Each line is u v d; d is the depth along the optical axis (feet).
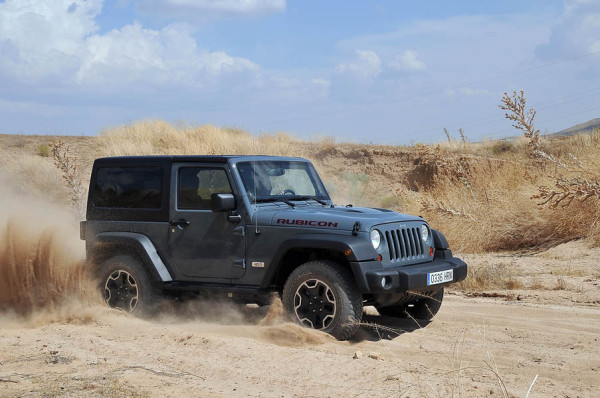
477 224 43.21
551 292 28.17
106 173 25.04
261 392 15.10
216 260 22.35
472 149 82.33
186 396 14.74
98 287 24.50
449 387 15.11
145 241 23.48
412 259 21.75
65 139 85.15
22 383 15.87
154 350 19.10
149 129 82.99
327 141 91.76
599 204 40.29
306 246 20.39
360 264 19.65
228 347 18.94
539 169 47.70
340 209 22.61
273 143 86.33
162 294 23.77
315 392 14.97
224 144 79.97
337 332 19.99
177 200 23.29
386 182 81.20
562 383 15.89
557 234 41.60
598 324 22.39
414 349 19.45
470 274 31.60
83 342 20.01
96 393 14.90
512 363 17.84
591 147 48.62
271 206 22.29
